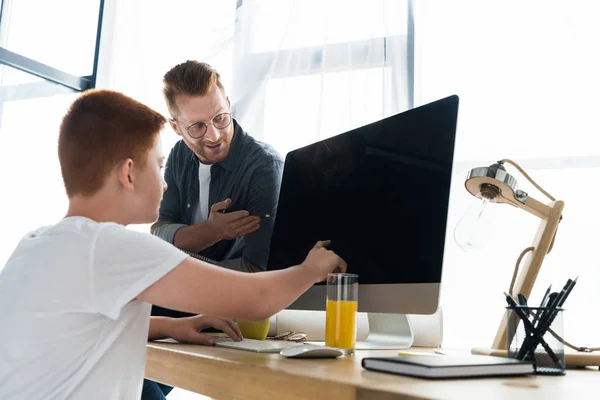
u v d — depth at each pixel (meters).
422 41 2.35
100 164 1.03
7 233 2.99
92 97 1.07
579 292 2.01
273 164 1.92
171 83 1.86
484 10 2.29
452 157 1.05
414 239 1.10
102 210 1.04
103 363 0.92
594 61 2.11
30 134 3.09
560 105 2.13
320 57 2.51
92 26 3.14
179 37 2.88
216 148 1.91
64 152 1.05
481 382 0.70
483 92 2.23
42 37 3.18
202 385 0.92
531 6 2.22
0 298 0.94
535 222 2.08
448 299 2.15
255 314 0.98
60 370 0.89
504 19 2.25
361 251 1.24
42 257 0.92
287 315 1.48
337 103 2.41
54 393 0.89
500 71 2.22
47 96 3.15
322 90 2.44
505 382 0.71
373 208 1.23
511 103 2.19
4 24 3.09
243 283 0.97
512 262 2.09
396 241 1.15
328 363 0.88
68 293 0.89
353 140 1.34
